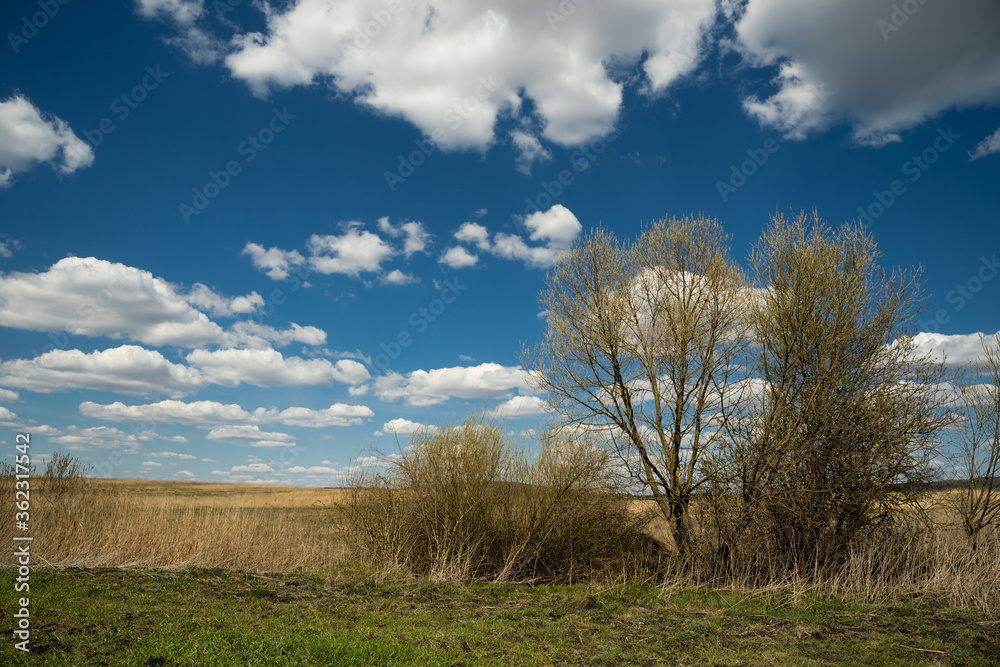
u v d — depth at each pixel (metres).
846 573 12.30
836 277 13.62
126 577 10.91
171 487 45.69
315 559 14.28
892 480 12.62
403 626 8.77
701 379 14.27
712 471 13.39
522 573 13.73
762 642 8.34
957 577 11.04
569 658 7.59
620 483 14.24
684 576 13.15
